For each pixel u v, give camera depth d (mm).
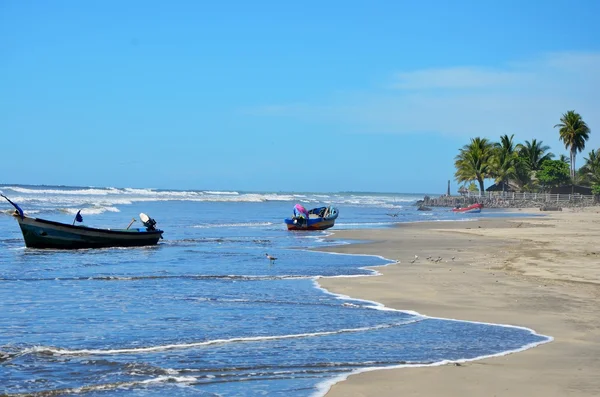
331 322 16547
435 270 27391
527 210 118250
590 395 10320
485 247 38969
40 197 114938
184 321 16625
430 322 16547
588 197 128000
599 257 32281
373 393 10516
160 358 12922
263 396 10484
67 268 28578
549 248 37750
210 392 10727
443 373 11672
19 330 15445
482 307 18625
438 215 95312
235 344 14148
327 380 11320
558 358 12797
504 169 137375
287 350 13578
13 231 51281
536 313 17703
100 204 102562
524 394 10367
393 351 13492
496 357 12891
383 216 90500
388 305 19016
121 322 16453
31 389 10859
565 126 139875
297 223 56094
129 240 39812
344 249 38188
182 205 118500
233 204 134625
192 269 28172
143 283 23609
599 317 17125
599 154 151000
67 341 14352
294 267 28844
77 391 10766
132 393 10703
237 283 23578
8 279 24594
